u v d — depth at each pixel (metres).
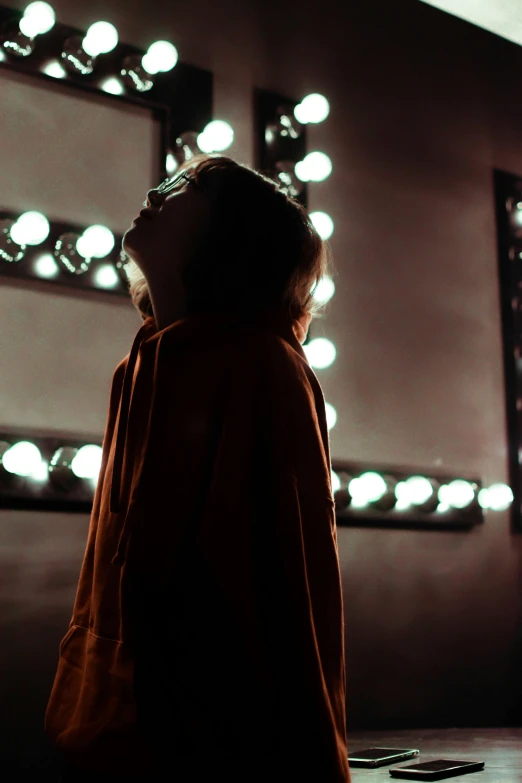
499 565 2.21
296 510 0.88
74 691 0.96
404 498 2.03
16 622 1.54
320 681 0.84
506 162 2.51
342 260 2.11
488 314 2.35
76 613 1.02
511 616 2.20
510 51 2.63
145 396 0.96
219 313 0.99
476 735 1.78
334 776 0.82
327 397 2.01
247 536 0.87
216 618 0.85
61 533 1.61
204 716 0.84
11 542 1.55
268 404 0.92
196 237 1.03
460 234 2.35
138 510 0.88
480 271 2.36
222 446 0.89
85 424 1.68
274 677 0.84
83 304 1.73
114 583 0.94
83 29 1.82
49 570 1.58
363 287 2.13
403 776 1.19
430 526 2.09
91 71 1.81
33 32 1.71
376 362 2.11
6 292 1.64
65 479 1.60
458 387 2.24
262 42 2.10
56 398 1.66
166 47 1.84
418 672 2.00
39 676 1.54
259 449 0.91
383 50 2.33
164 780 0.84
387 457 2.08
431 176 2.33
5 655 1.52
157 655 0.85
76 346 1.70
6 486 1.54
